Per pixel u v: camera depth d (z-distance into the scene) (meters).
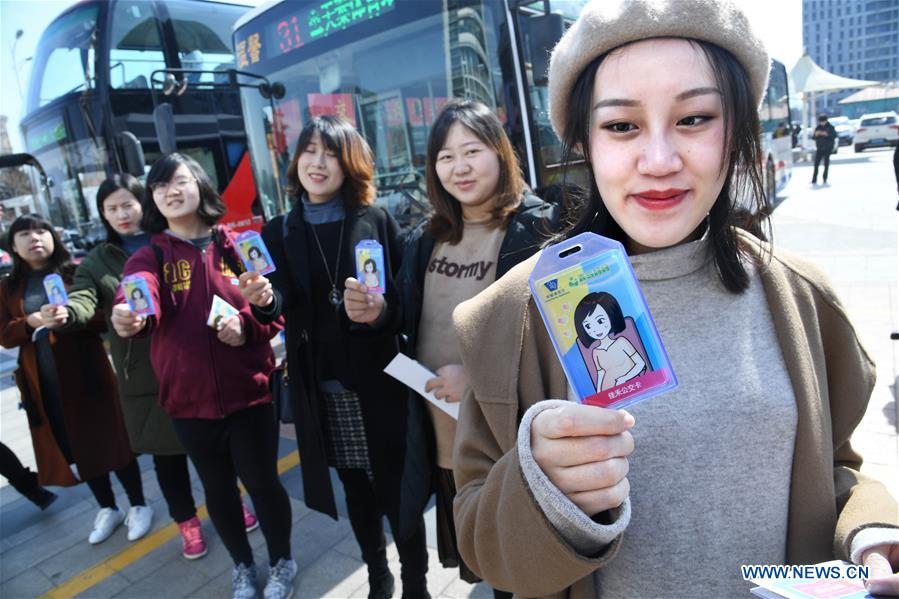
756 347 0.93
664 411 0.91
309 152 2.14
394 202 3.99
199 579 2.69
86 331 2.91
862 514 0.89
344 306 1.99
